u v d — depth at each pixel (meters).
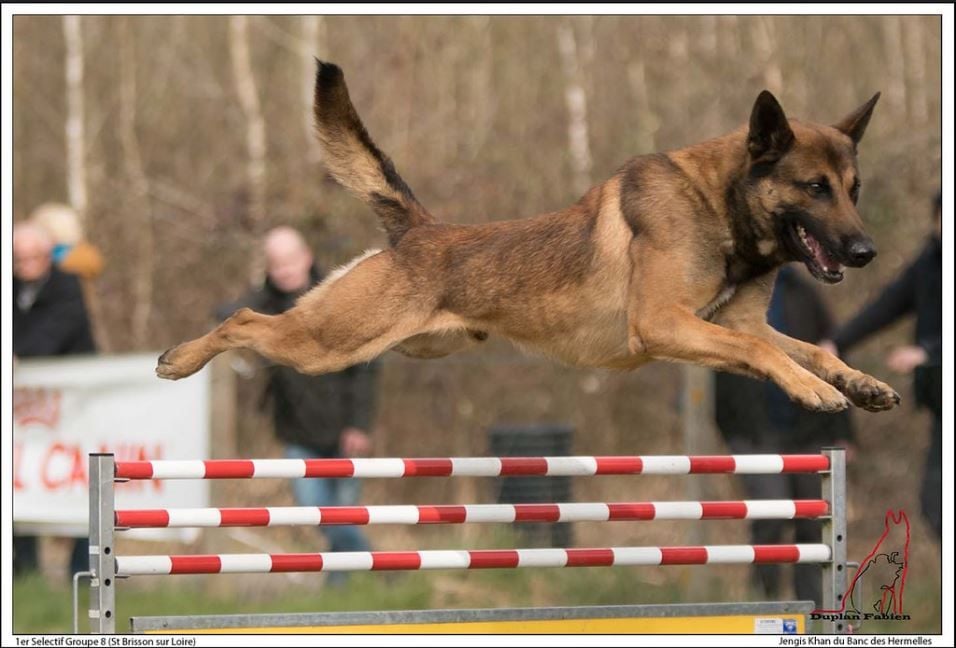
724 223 7.37
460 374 16.92
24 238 11.95
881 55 19.86
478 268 7.74
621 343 7.48
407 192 8.23
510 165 18.81
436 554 7.36
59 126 22.06
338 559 7.25
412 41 20.58
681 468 7.59
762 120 7.23
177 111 21.73
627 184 7.50
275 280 11.13
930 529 11.38
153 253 20.17
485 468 7.44
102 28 22.06
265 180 18.80
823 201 7.19
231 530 12.93
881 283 16.00
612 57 20.31
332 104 8.17
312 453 11.29
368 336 7.86
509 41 20.58
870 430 13.35
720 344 6.94
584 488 14.79
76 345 12.06
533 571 11.55
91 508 6.98
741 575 12.17
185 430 11.18
